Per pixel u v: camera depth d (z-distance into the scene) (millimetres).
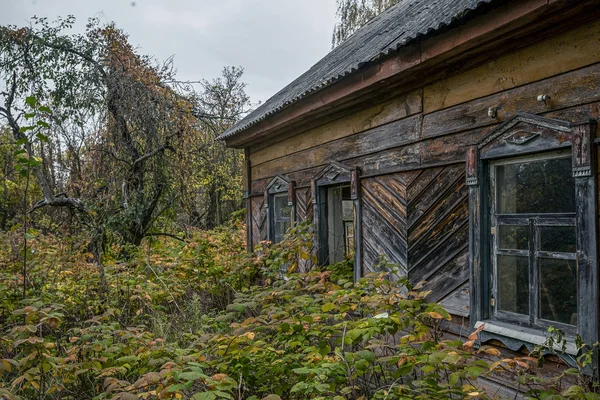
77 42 9023
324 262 5512
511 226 3107
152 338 3594
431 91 3795
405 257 4066
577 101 2656
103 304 5020
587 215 2553
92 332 3582
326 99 4742
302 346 2885
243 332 2709
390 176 4309
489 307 3201
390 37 4406
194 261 6875
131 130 9297
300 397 2912
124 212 8844
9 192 8875
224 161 13242
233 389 2900
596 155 2537
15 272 5414
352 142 4910
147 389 2824
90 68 9102
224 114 13297
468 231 3383
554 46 2797
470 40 3037
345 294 2961
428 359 2068
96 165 8852
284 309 3359
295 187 6141
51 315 2832
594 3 2475
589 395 1923
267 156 7047
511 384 2965
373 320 2496
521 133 2959
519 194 3096
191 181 10648
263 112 6262
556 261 2797
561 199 2814
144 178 9508
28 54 8602
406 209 4062
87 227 8453
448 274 3586
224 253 7422
